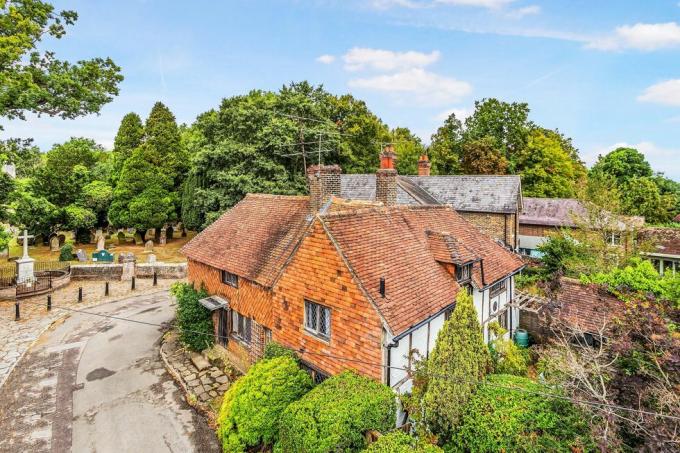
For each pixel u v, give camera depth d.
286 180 30.89
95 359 17.14
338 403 9.31
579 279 20.14
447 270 13.84
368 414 9.21
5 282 26.27
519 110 54.19
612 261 22.52
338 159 37.84
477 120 57.84
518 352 15.17
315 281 11.95
